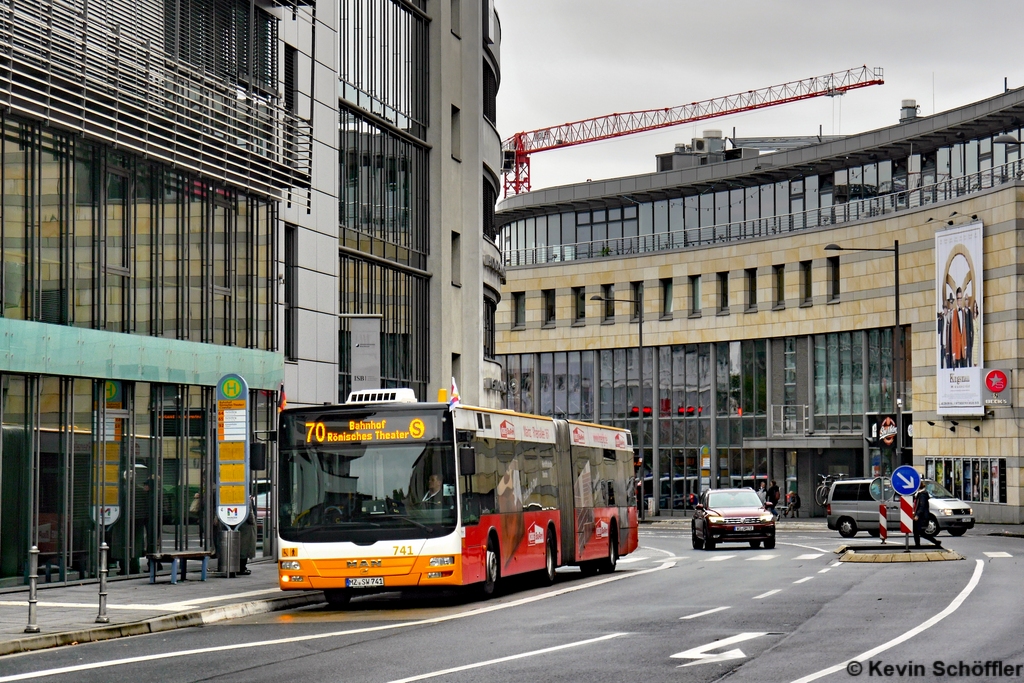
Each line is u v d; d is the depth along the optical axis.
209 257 29.97
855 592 23.72
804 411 74.12
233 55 30.38
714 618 19.20
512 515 25.77
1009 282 59.72
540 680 13.00
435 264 44.09
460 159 47.00
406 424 22.73
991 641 15.66
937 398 64.56
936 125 67.50
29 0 22.84
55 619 19.17
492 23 52.34
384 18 40.81
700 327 80.25
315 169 34.84
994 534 50.69
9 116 23.52
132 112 26.41
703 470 79.69
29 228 24.05
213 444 29.92
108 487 26.33
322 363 35.12
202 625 19.97
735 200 80.12
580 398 87.38
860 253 70.88
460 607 22.23
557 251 89.38
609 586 26.89
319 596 24.22
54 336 24.38
